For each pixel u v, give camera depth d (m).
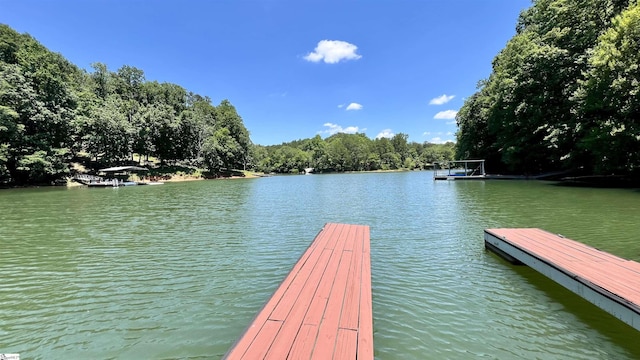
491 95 37.12
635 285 4.48
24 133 39.25
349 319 3.75
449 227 11.03
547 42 27.75
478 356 3.76
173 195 27.28
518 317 4.66
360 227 9.44
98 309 5.29
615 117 19.88
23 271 7.28
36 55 43.81
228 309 5.21
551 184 25.47
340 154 110.75
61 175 42.94
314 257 6.42
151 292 5.97
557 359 3.68
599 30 23.05
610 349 3.84
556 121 26.70
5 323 4.87
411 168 122.19
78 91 58.50
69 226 12.66
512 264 7.01
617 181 23.61
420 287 5.86
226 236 10.57
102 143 51.56
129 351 4.07
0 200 23.28
